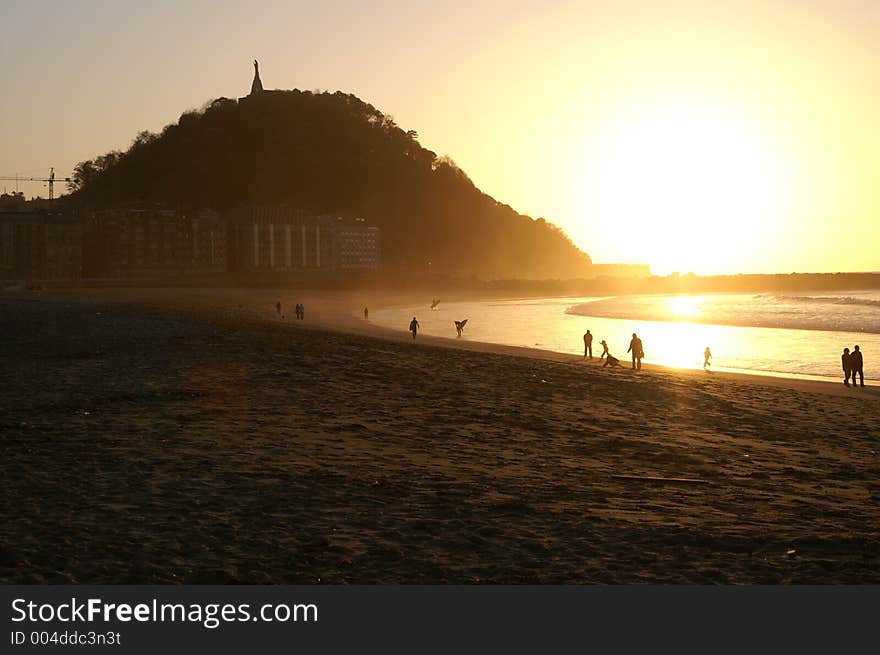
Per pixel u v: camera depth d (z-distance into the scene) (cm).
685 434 2525
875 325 10675
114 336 6025
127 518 1366
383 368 4247
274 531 1311
